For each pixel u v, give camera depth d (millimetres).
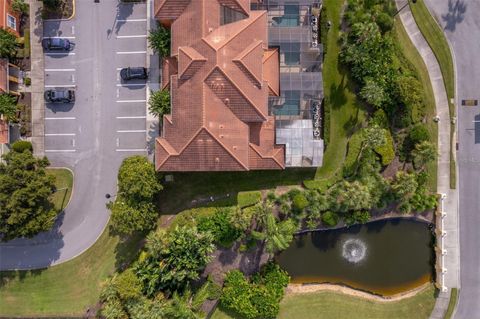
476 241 48688
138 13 48344
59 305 48312
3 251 48688
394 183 47344
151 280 43938
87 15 48344
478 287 48625
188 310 43094
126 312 43438
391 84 46750
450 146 48781
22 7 46719
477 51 48625
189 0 41688
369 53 46375
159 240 43562
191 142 41656
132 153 48594
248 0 42594
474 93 48719
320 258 49531
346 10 48094
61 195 48438
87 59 48500
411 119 48344
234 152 42312
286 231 44469
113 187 48531
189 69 41000
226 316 48688
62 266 48531
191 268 44688
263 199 48188
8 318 48625
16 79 47969
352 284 49594
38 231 43812
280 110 46000
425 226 49219
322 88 45594
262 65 43031
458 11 48688
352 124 48281
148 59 48344
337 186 47250
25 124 48281
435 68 48625
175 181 48156
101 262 48375
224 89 41250
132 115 48594
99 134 48594
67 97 47531
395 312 48844
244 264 48531
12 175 41406
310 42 45875
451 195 48812
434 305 48781
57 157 48562
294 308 48844
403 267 49438
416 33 48719
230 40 41031
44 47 47812
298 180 48375
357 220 47781
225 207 47812
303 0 45438
